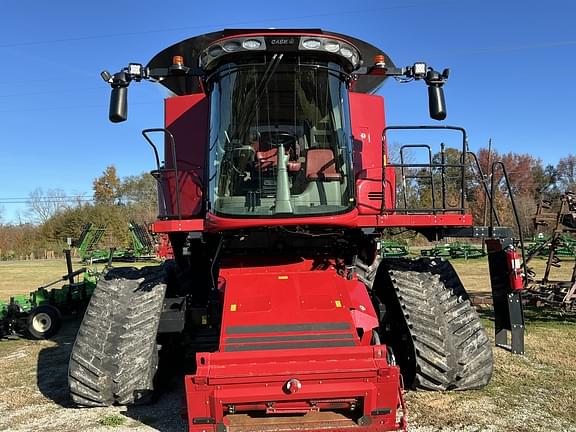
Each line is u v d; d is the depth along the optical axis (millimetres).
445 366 5020
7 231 60969
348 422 3742
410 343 5176
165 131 5121
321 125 5031
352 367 3662
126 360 4992
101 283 5602
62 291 11195
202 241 5152
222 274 5113
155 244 35906
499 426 4602
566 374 6156
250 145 4961
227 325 4133
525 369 6367
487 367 5172
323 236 5301
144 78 5328
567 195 11391
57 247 54750
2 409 5406
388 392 3697
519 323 5320
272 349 3852
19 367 7336
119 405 5203
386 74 5691
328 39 4906
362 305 4539
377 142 6047
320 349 3787
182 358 6637
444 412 4902
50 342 9211
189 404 3648
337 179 4980
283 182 4855
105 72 5172
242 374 3604
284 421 3756
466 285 15883
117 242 53000
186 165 6008
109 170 80438
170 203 5930
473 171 6301
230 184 4934
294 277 4832
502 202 44344
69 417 5035
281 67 4961
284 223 4723
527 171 78875
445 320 5219
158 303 5352
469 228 5445
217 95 5074
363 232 5160
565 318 10141
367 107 6070
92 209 56875
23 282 22562
